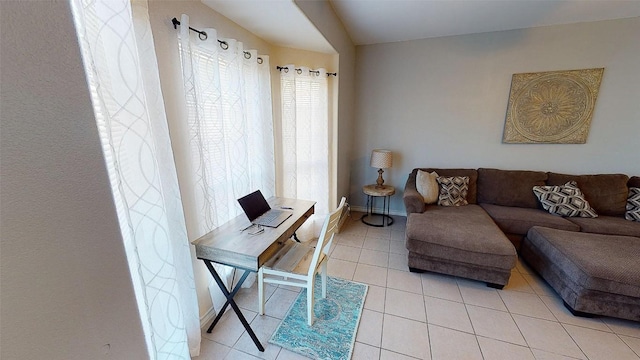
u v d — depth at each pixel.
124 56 1.12
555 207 2.81
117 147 1.12
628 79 2.79
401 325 1.83
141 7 1.25
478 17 2.70
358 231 3.43
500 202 3.15
